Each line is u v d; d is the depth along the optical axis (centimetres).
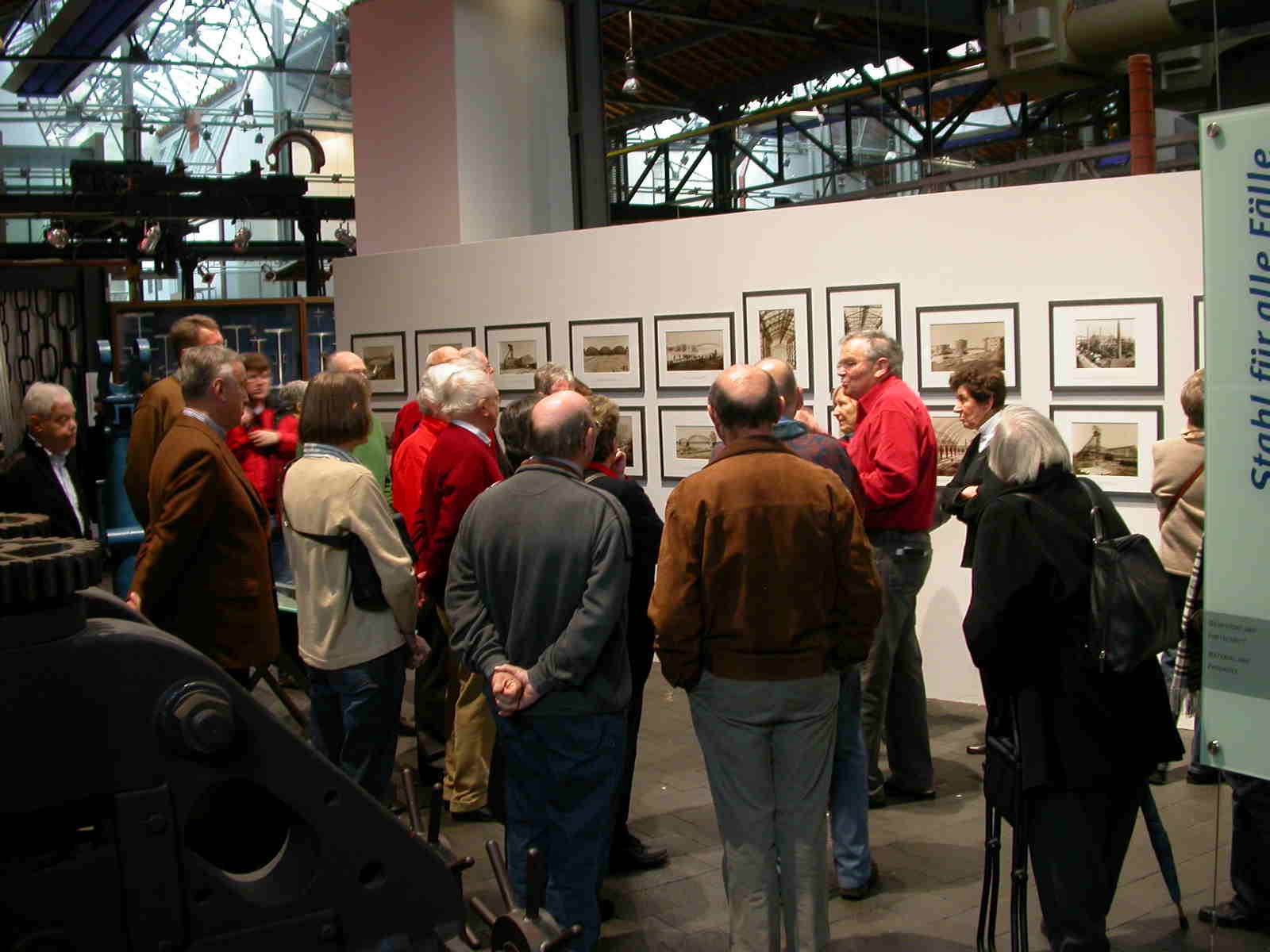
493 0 855
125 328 1065
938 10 952
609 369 695
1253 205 184
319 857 120
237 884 117
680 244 658
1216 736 197
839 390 523
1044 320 551
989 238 561
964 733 534
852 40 1176
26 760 104
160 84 1717
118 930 109
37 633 104
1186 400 414
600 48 916
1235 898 270
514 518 298
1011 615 275
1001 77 889
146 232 1416
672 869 394
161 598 356
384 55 884
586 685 295
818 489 289
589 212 910
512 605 298
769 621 285
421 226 876
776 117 1281
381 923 123
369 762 367
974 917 350
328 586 358
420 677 495
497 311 742
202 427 358
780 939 309
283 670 482
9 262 1242
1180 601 421
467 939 127
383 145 895
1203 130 189
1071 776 273
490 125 858
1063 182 541
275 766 116
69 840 110
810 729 291
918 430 429
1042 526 278
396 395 804
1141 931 334
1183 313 519
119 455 572
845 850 365
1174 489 422
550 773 299
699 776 487
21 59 1409
